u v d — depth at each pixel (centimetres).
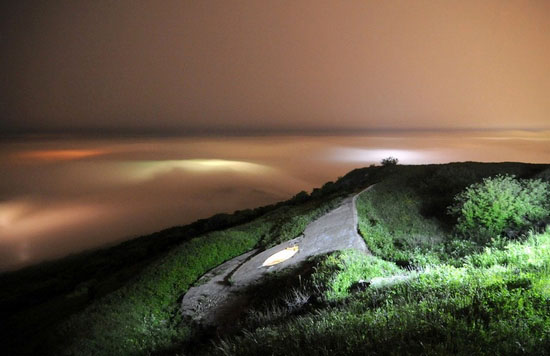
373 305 660
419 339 439
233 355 567
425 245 1328
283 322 787
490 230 1247
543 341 395
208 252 1795
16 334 1574
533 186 1428
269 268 1451
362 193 2061
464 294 576
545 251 845
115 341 1181
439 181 2002
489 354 384
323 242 1559
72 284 2512
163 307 1381
